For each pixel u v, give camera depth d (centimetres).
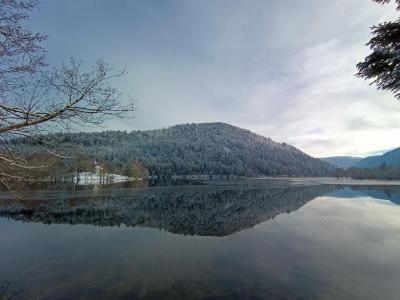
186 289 991
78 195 4381
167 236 1861
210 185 8244
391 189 6425
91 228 2106
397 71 513
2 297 928
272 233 1922
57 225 2195
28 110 520
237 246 1583
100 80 560
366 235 1828
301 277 1102
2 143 537
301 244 1612
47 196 4131
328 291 973
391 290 980
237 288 997
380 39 534
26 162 575
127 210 3045
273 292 965
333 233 1897
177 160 16950
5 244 1617
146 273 1149
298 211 2975
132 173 11169
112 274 1140
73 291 973
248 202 3922
